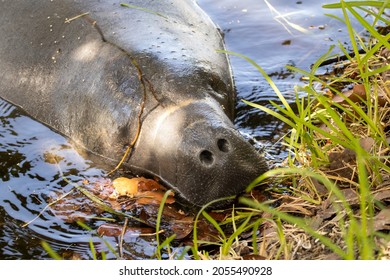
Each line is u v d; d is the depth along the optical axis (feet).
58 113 43.75
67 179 40.27
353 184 35.47
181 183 37.73
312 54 51.60
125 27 43.57
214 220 35.22
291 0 58.34
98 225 36.99
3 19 48.16
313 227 33.45
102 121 40.96
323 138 40.01
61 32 45.06
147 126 39.11
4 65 46.96
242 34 54.34
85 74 42.45
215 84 42.06
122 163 40.32
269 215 35.83
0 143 43.19
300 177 38.47
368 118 36.47
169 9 46.52
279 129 43.78
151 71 40.37
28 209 38.24
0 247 35.68
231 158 36.96
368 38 52.06
